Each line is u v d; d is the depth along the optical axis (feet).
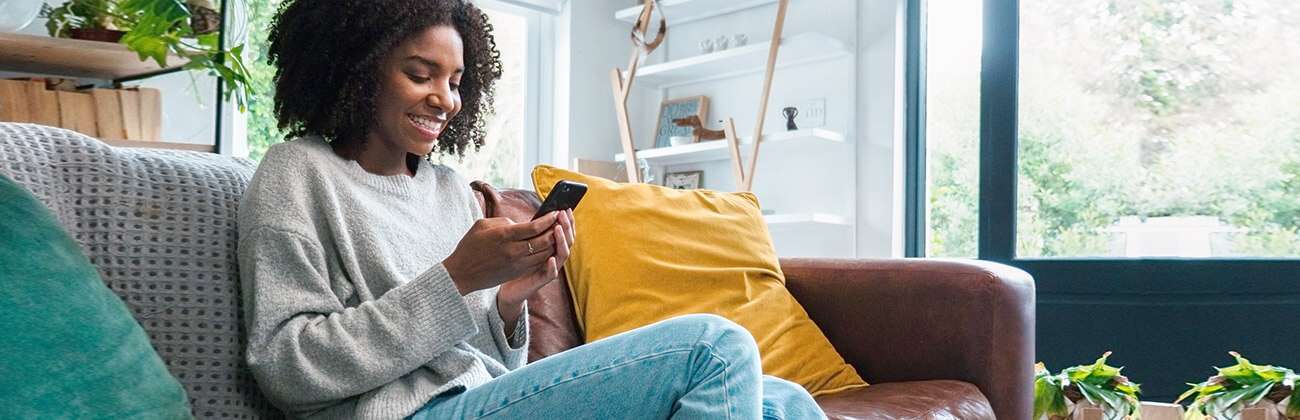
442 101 4.57
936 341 6.61
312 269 4.02
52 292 3.32
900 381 6.75
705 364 3.99
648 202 6.97
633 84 15.44
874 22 13.32
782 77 14.17
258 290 3.97
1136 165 11.67
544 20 14.90
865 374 6.91
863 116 13.41
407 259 4.43
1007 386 6.43
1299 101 10.90
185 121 11.47
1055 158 12.10
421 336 3.95
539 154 14.96
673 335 4.07
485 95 5.33
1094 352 11.66
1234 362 11.02
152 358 3.63
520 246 4.08
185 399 3.73
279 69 4.69
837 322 7.04
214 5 10.21
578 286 6.68
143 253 4.13
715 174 14.93
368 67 4.48
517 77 14.76
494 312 4.65
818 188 13.80
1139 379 11.43
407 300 3.97
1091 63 11.92
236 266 4.39
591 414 3.98
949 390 6.10
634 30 14.16
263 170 4.21
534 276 4.60
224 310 4.29
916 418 5.53
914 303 6.73
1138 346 11.44
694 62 14.02
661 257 6.69
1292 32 10.94
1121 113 11.75
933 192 13.16
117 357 3.41
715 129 14.80
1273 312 10.90
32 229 3.43
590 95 14.94
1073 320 11.79
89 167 4.10
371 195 4.47
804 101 13.93
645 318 6.45
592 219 6.77
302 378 3.87
